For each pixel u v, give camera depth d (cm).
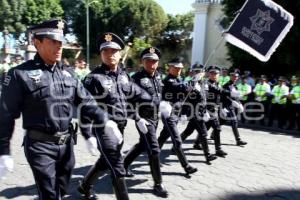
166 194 431
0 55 2136
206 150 584
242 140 801
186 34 3325
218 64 2142
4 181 461
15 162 538
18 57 1498
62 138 280
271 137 883
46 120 271
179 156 504
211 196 445
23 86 264
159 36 3444
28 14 2972
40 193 270
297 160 639
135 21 3356
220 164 586
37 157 270
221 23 1730
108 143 356
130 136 770
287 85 1163
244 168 571
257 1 506
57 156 279
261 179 521
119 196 360
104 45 374
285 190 480
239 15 515
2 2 2809
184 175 518
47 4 3109
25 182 460
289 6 1370
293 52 1439
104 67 385
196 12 2206
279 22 499
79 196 421
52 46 271
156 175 434
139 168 539
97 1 3300
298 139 880
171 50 3378
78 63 1423
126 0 3375
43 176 268
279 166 592
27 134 278
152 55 452
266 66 1527
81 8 3472
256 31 508
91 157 584
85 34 3472
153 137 435
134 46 2320
